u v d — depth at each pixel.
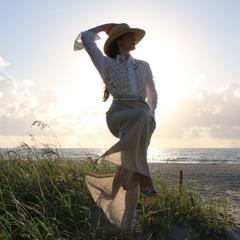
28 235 2.00
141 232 2.56
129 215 2.16
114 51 2.50
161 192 3.65
